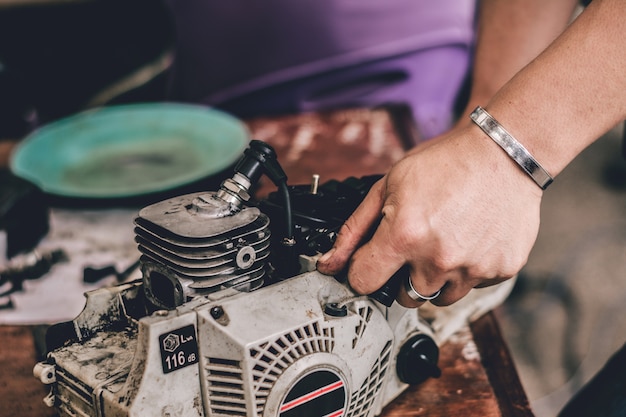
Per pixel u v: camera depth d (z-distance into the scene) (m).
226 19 1.88
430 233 0.67
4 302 1.02
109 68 1.80
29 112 1.71
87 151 1.41
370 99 2.02
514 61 1.12
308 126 1.63
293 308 0.68
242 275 0.70
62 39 1.75
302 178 1.33
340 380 0.71
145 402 0.62
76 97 1.81
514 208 0.68
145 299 0.76
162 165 1.35
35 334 0.96
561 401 1.68
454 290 0.74
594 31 0.64
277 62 1.95
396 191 0.69
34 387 0.87
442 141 0.71
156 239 0.69
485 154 0.67
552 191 2.18
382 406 0.83
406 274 0.74
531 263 2.03
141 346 0.62
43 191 1.20
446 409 0.83
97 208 1.23
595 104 0.64
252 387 0.63
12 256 1.11
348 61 1.94
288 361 0.66
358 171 1.37
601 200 2.14
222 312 0.65
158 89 1.85
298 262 0.76
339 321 0.70
